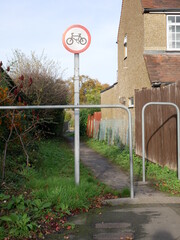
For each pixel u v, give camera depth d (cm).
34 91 1809
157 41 1289
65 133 3666
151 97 977
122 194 609
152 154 963
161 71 1188
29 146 943
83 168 950
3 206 484
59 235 406
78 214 489
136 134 1165
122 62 1691
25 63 1938
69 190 549
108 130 1812
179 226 420
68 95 2231
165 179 732
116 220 451
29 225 408
